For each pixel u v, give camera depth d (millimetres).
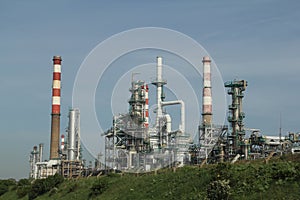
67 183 82250
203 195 44000
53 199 74938
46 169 116938
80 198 68000
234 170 46812
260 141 87312
